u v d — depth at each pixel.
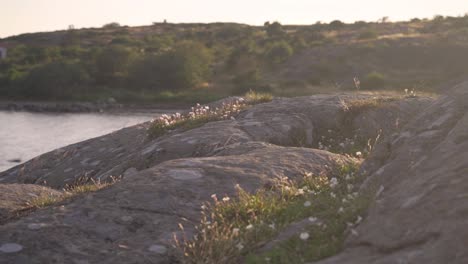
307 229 5.66
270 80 82.12
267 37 130.62
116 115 65.50
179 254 5.94
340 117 11.79
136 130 14.23
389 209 4.96
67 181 12.45
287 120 11.56
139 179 7.48
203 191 7.14
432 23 129.38
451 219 4.31
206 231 6.15
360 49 88.75
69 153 13.98
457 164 4.98
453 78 74.94
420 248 4.23
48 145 43.06
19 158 37.31
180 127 12.61
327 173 8.02
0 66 103.88
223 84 83.88
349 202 5.99
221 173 7.59
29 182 13.27
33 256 5.80
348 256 4.69
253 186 7.30
